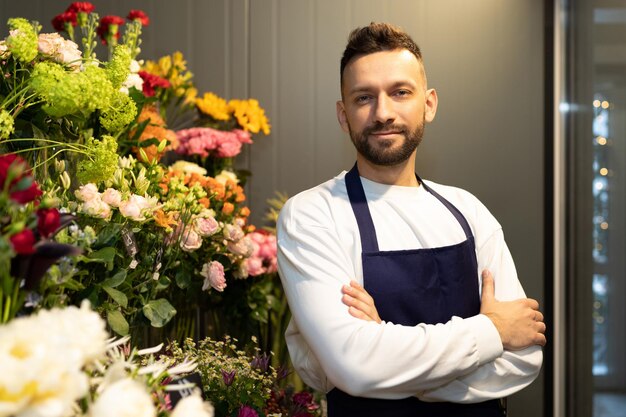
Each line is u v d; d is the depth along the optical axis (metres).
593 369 2.75
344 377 1.48
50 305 1.19
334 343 1.50
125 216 1.57
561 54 2.97
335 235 1.64
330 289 1.56
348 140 2.93
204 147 2.55
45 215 1.03
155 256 1.79
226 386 1.72
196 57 2.90
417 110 1.67
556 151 2.97
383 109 1.63
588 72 2.78
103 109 1.59
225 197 2.31
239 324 2.42
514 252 2.96
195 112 2.88
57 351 0.82
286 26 2.91
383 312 1.61
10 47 1.52
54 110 1.48
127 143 2.05
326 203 1.71
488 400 1.65
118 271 1.58
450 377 1.49
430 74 2.94
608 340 2.63
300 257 1.62
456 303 1.67
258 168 2.92
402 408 1.58
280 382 2.30
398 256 1.64
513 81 2.95
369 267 1.62
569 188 2.96
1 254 0.94
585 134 2.81
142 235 1.76
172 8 2.89
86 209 1.48
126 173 1.75
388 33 1.68
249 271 2.28
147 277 1.73
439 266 1.66
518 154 2.96
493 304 1.65
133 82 2.07
